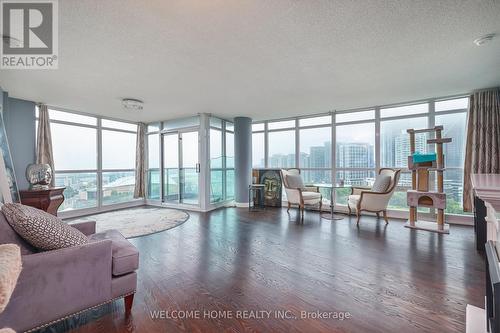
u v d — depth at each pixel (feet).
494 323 2.83
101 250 4.98
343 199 17.07
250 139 19.58
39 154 14.05
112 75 10.00
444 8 5.84
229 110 16.84
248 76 10.27
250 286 6.61
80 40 7.20
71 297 4.51
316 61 8.82
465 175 12.78
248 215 16.14
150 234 11.64
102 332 4.80
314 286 6.58
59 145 15.69
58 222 4.87
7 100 12.32
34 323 4.08
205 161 17.80
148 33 6.86
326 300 5.89
